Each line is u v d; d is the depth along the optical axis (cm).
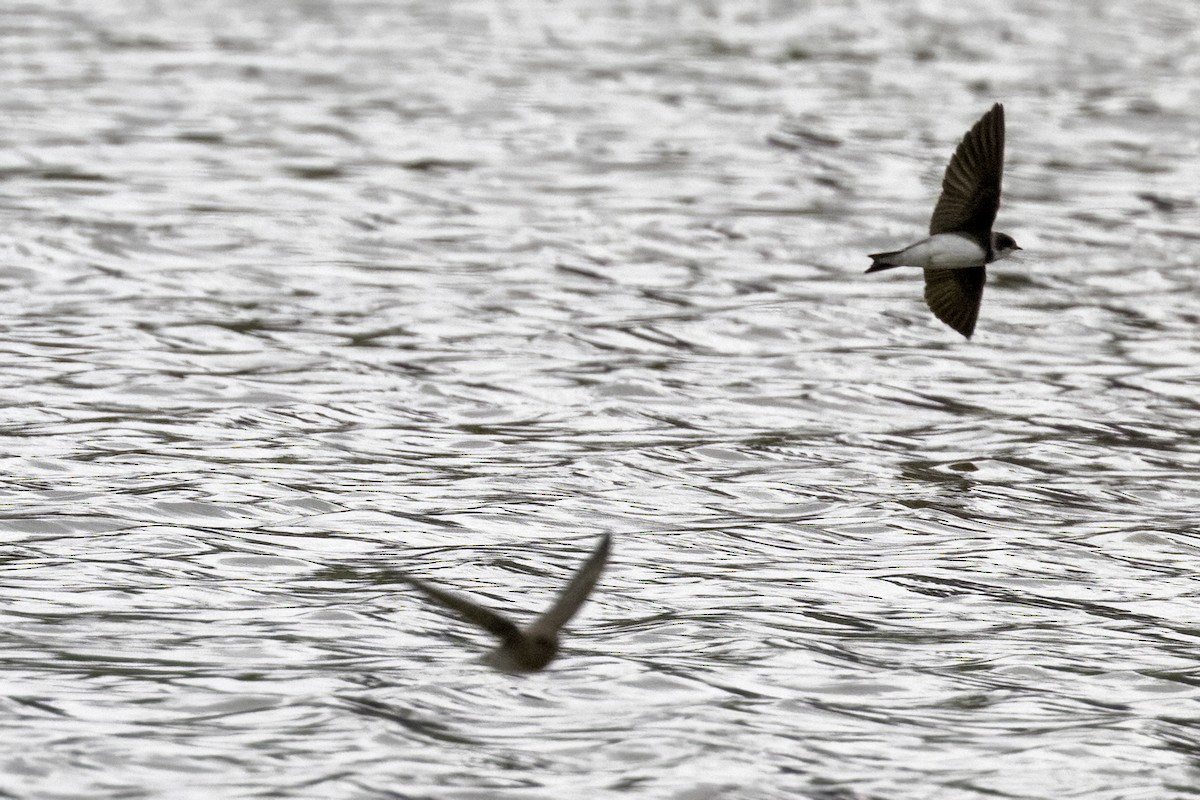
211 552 1478
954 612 1409
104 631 1286
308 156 3212
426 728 1129
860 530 1620
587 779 1065
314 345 2172
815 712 1185
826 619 1378
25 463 1698
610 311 2380
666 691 1210
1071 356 2272
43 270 2450
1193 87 4147
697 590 1438
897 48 4600
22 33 4366
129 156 3148
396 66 4116
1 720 1110
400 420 1916
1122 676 1270
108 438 1794
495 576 1446
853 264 2681
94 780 1036
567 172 3173
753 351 2248
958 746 1136
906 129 3622
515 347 2205
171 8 4812
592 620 1359
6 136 3247
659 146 3403
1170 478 1814
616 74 4112
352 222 2772
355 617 1336
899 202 3047
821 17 5041
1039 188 3180
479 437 1870
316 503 1623
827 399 2059
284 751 1085
